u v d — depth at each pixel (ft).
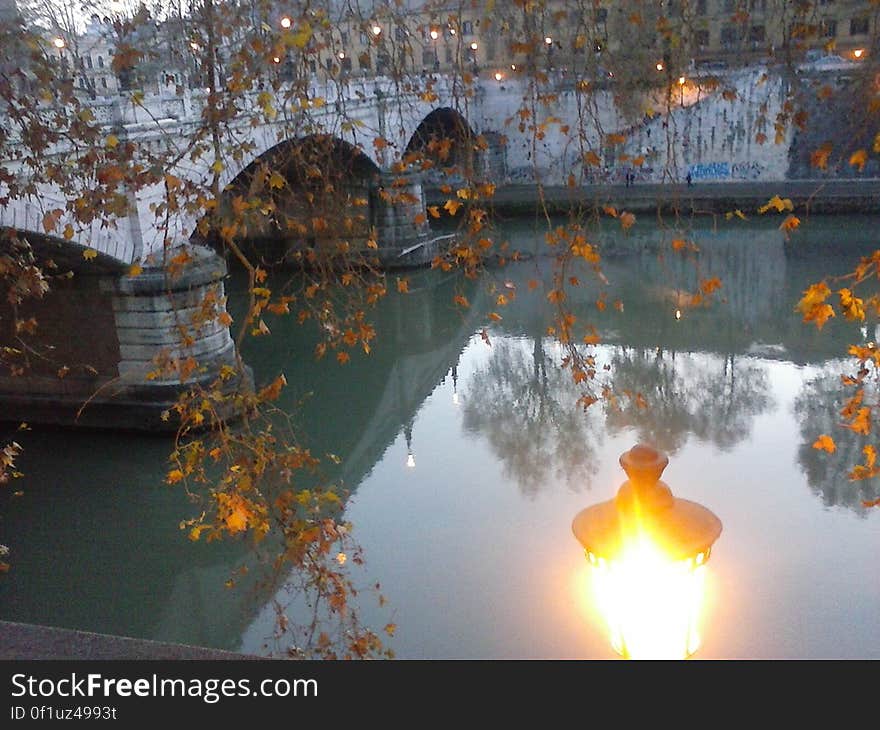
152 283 74.84
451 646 48.01
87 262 74.79
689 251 28.04
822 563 54.70
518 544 59.16
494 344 111.86
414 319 124.16
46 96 35.09
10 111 35.73
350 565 56.54
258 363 104.17
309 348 109.60
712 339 106.73
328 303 36.83
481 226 29.60
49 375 81.56
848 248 144.56
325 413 88.94
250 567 59.21
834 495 63.72
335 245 29.63
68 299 78.89
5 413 82.79
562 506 64.49
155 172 27.53
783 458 70.95
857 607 49.98
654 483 8.58
